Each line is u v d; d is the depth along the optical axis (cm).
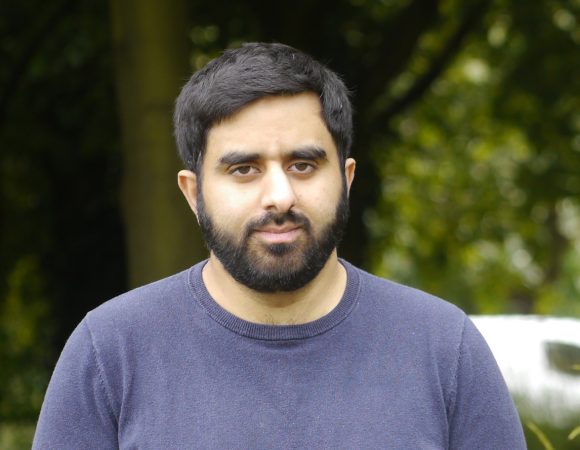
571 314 2569
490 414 338
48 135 1449
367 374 331
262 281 322
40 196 1545
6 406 1517
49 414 338
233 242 324
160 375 332
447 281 2298
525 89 1464
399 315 342
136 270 911
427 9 1264
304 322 335
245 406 324
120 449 331
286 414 323
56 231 1523
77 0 1308
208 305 338
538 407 589
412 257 1998
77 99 1414
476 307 2467
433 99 1720
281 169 321
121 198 935
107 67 1350
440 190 1967
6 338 1605
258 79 319
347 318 338
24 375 1559
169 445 321
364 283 347
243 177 324
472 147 1848
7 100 1390
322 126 325
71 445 334
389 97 1495
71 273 1516
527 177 1695
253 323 334
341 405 325
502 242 1967
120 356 336
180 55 904
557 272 2692
